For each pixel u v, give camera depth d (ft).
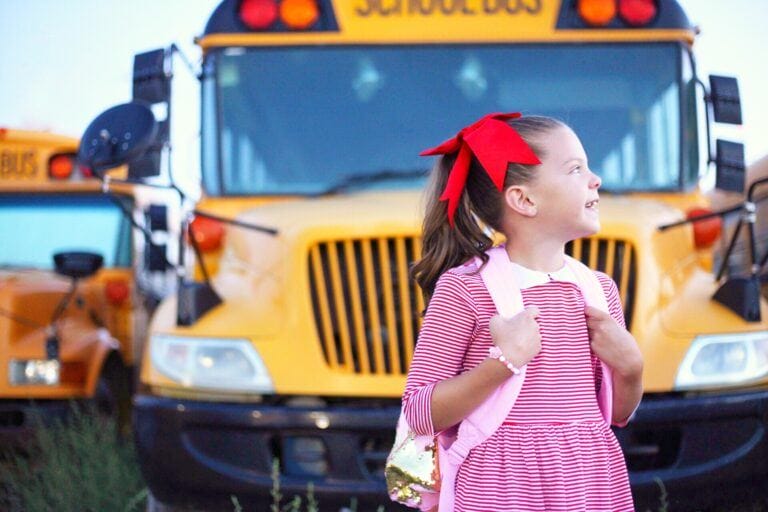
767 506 21.43
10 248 36.96
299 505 19.31
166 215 21.76
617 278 20.54
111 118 19.84
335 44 24.09
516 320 10.47
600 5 23.86
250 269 21.44
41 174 37.06
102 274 36.17
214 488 19.85
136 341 36.68
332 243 20.36
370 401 19.90
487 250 11.42
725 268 21.42
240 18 24.14
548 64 24.04
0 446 30.94
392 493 11.26
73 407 28.66
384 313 20.26
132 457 26.61
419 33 24.11
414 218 20.16
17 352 31.42
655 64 24.09
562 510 10.53
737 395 19.76
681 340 19.94
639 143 23.81
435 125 23.68
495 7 24.21
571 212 11.10
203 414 19.86
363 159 23.54
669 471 19.48
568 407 10.82
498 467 10.66
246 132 23.81
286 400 19.99
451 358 11.00
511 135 11.14
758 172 30.66
